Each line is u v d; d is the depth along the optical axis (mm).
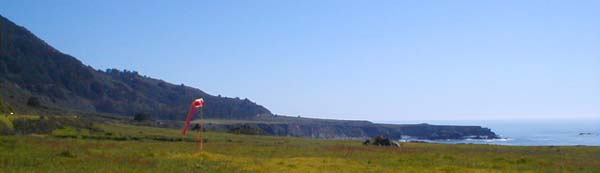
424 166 40156
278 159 43469
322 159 43844
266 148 60812
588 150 70812
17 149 44656
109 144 60906
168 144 66500
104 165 34031
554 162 46500
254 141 87500
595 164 45906
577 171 39188
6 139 58531
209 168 34906
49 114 139875
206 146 62438
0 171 29312
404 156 50250
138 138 83750
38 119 93938
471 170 37969
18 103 157250
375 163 41688
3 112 103000
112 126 119562
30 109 149000
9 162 33531
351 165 39531
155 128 129625
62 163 34469
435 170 37375
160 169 33062
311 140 101938
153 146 59531
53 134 83750
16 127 84938
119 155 42719
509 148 76125
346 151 57625
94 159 37781
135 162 36750
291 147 65562
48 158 37031
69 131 89312
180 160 39969
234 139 92688
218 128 176000
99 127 108188
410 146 77812
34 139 64438
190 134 104062
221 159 42188
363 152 56156
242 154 49125
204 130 140875
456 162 43969
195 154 46344
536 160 47531
